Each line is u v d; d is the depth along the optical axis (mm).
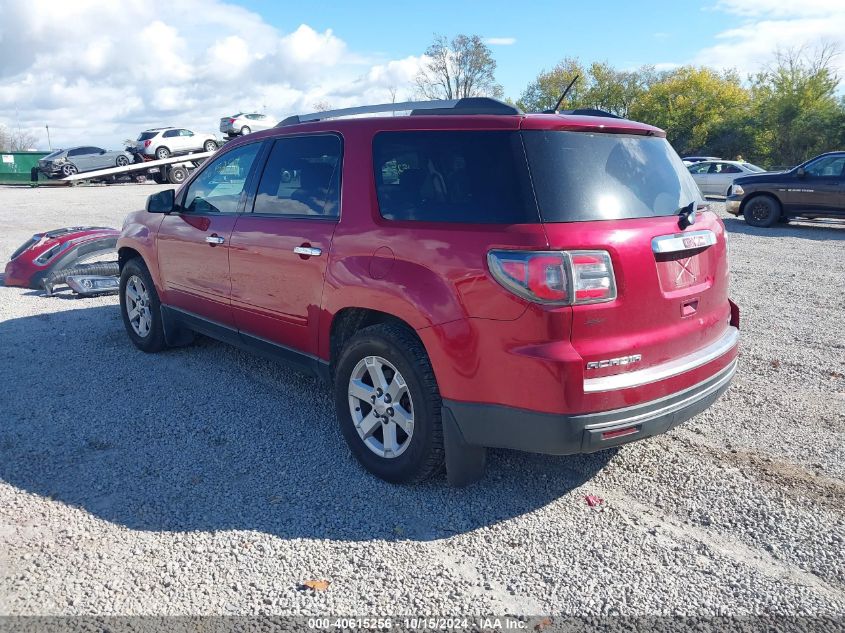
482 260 3127
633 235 3154
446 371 3285
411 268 3420
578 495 3602
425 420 3418
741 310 7688
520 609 2717
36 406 4777
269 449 4125
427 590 2826
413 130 3596
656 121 61812
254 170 4684
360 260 3672
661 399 3229
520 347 3055
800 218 15953
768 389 5148
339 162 3980
